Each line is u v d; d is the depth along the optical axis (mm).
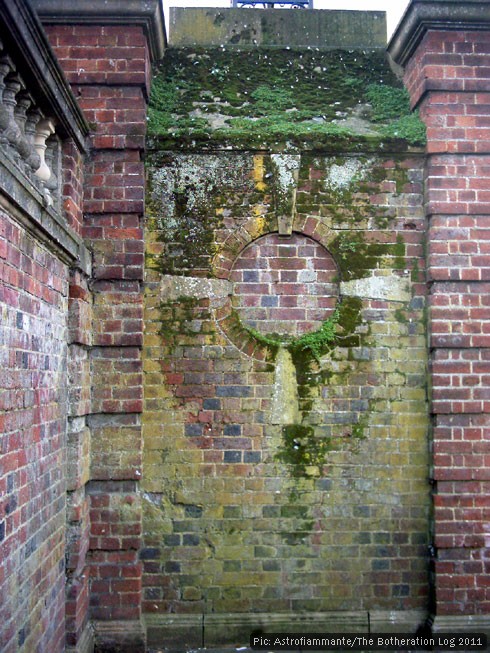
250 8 5621
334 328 4902
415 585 4777
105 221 4699
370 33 5680
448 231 4848
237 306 4934
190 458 4770
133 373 4652
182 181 4926
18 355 3141
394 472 4828
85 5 4676
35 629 3422
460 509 4691
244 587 4723
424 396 4887
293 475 4797
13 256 3051
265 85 5363
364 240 4977
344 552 4777
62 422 4086
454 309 4797
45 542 3650
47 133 3939
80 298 4301
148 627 4621
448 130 4906
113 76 4738
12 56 3164
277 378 4848
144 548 4703
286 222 4941
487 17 4867
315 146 4953
